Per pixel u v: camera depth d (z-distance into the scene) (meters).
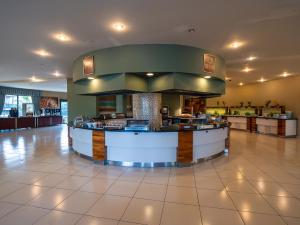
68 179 3.69
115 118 7.22
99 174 3.95
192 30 3.78
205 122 5.64
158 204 2.76
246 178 3.73
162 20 3.38
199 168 4.34
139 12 3.11
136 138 4.41
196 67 4.68
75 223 2.31
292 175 3.90
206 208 2.65
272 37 4.13
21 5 2.88
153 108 5.71
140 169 4.27
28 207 2.67
